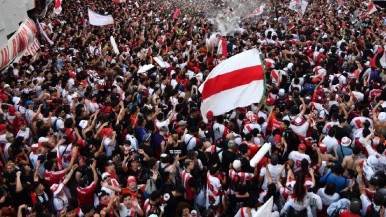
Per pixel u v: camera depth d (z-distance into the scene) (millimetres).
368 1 37125
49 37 24406
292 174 8125
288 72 14688
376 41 19859
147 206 7738
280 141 9438
